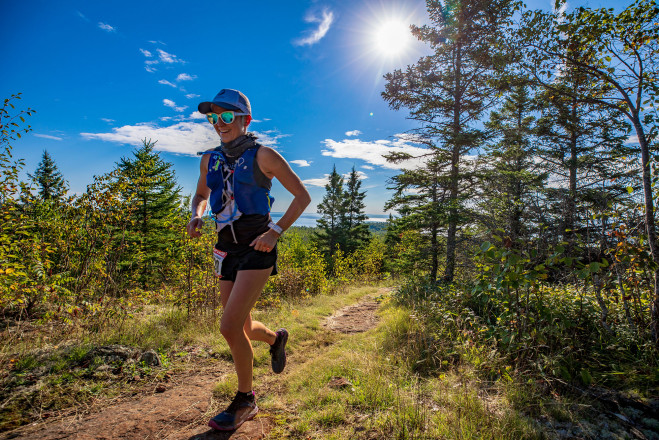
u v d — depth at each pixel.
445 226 9.61
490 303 3.70
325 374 2.72
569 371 2.41
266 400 2.29
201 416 2.02
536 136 9.89
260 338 2.06
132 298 4.83
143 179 5.31
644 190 2.73
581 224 3.28
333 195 34.31
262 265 1.77
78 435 1.77
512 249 2.80
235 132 1.84
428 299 5.36
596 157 9.57
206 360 3.18
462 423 1.86
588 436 1.77
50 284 3.87
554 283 3.47
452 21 9.15
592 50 3.53
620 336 2.68
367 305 7.80
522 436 1.76
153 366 2.87
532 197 4.04
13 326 3.44
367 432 1.82
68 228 4.73
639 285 2.85
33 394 2.17
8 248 3.53
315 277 10.46
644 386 2.09
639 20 3.03
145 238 9.99
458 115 10.10
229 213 1.79
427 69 10.17
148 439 1.75
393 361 3.04
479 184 8.41
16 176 3.81
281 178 1.79
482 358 2.75
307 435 1.81
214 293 4.91
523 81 4.68
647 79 3.16
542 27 3.75
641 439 1.72
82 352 2.79
